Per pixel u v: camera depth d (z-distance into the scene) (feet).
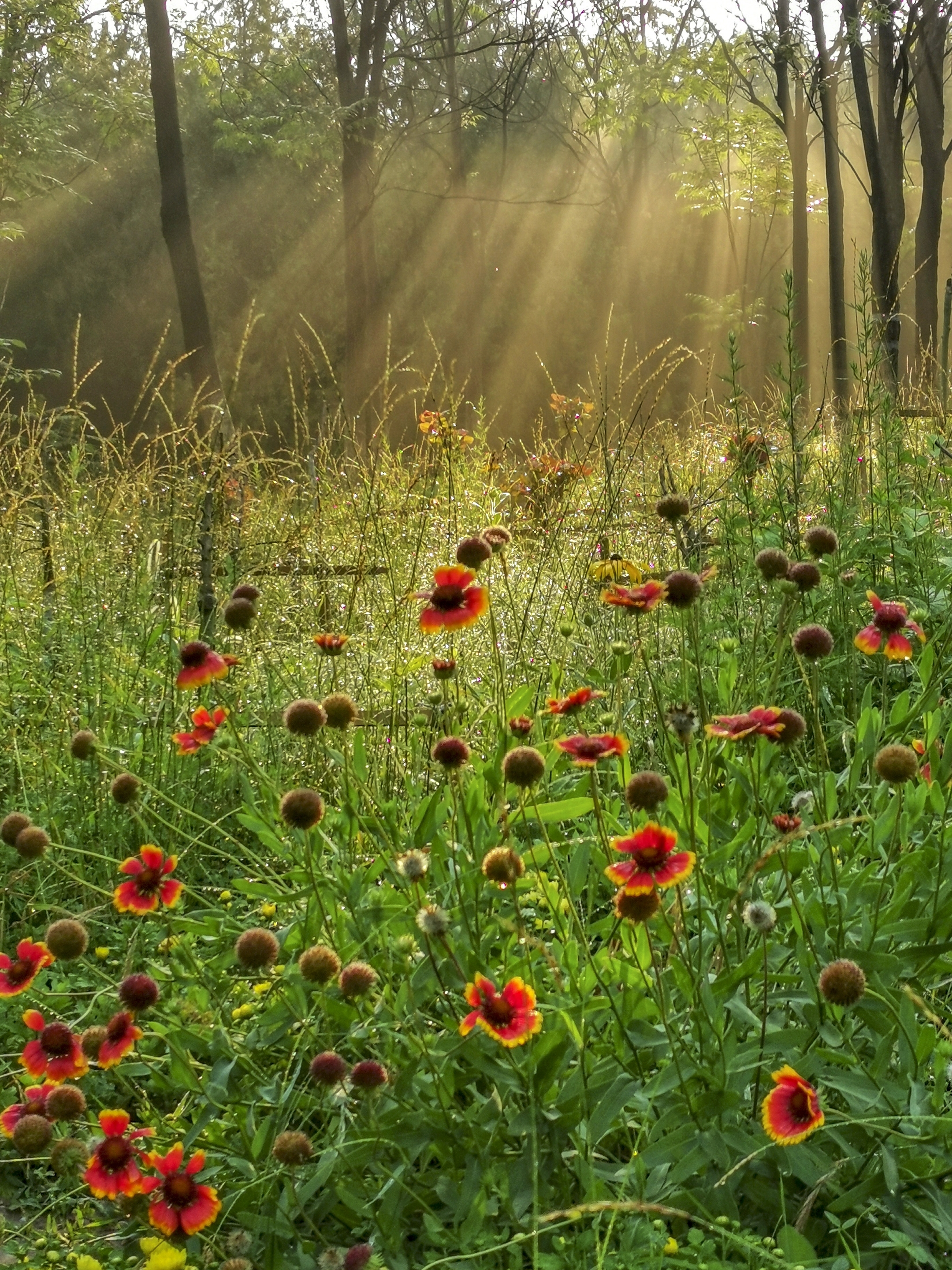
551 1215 5.96
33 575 17.15
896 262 29.25
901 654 8.65
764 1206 6.81
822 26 70.79
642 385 20.98
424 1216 7.02
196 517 17.34
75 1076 7.07
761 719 7.55
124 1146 6.61
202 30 77.46
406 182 105.29
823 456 17.70
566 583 15.16
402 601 14.94
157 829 12.59
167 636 15.70
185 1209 6.48
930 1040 6.72
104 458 18.35
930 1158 6.49
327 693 13.76
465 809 8.24
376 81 71.20
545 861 9.09
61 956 7.45
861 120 65.87
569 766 11.10
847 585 13.16
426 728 11.81
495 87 86.07
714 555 15.85
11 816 8.57
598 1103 6.96
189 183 110.73
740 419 15.90
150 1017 8.48
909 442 20.02
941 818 8.63
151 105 75.05
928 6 66.03
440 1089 7.04
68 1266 7.41
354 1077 6.64
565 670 12.94
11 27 66.59
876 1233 6.70
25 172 67.87
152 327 107.14
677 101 87.35
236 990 9.16
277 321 102.42
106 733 13.15
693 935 8.23
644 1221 6.58
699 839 8.45
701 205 97.40
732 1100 6.65
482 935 8.25
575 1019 7.17
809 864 8.40
